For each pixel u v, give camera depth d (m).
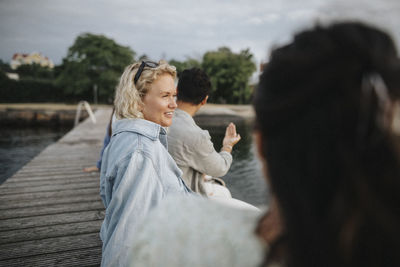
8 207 3.12
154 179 1.18
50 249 2.25
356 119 0.23
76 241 2.38
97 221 2.77
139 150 1.17
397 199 0.22
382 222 0.22
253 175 3.59
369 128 0.23
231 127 1.92
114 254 1.08
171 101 1.41
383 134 0.23
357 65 0.24
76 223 2.72
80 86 40.44
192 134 1.61
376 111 0.23
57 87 40.69
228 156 1.80
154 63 1.41
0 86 37.12
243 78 35.69
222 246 0.36
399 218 0.22
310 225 0.25
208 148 1.64
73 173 4.59
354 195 0.23
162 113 1.40
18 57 97.69
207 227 0.38
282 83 0.26
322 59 0.24
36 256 2.15
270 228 0.33
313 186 0.25
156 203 1.16
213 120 9.90
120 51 44.00
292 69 0.25
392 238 0.22
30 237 2.44
